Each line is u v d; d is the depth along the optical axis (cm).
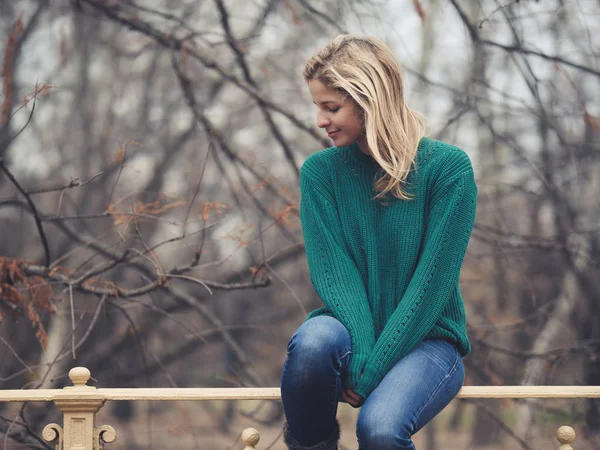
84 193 1103
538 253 721
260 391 230
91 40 1092
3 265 414
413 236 234
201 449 1078
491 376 568
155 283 430
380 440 201
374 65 229
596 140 648
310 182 245
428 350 227
